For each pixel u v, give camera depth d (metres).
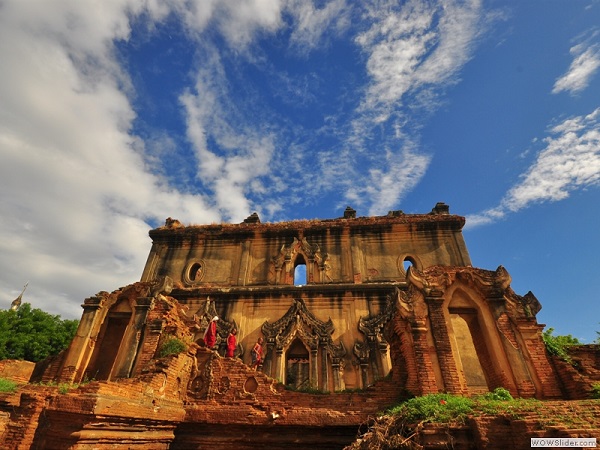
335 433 12.50
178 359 13.48
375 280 24.75
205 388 13.91
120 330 18.12
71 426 9.28
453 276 14.41
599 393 10.86
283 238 27.75
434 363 12.33
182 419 13.06
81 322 17.16
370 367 20.77
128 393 10.62
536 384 12.09
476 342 14.69
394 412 10.26
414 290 13.95
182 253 27.89
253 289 24.52
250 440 12.72
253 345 22.64
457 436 8.50
